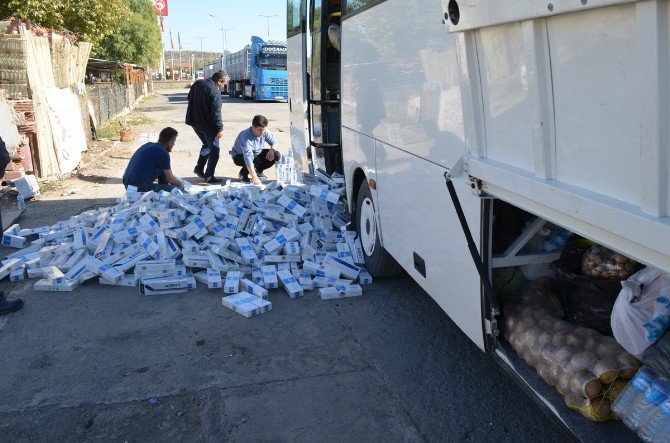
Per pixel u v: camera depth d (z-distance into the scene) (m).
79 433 2.99
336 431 3.05
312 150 7.66
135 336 4.05
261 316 4.43
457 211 2.77
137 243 5.32
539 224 2.84
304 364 3.72
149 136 11.48
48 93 9.62
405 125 3.88
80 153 11.73
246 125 20.41
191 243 5.23
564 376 2.46
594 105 1.83
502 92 2.41
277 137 16.11
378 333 4.18
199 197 6.11
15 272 5.05
